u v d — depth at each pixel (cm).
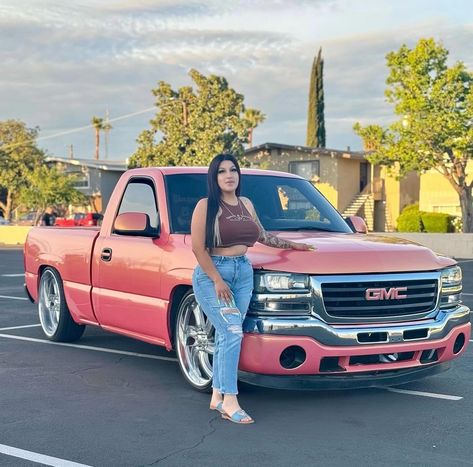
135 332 713
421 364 599
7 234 3981
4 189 5356
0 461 475
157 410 589
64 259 826
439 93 2822
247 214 554
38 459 479
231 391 553
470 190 3006
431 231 3284
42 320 902
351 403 610
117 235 743
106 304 746
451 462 473
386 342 575
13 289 1504
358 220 746
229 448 499
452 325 611
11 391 650
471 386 671
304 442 511
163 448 499
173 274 640
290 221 718
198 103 3728
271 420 561
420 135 2867
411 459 479
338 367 570
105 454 488
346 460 476
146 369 734
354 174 4075
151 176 725
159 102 3847
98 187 4788
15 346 855
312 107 6019
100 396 632
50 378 698
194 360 644
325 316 563
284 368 558
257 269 568
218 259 547
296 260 568
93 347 846
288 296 561
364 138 3072
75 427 545
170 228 672
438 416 574
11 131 5041
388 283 582
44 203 4272
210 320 560
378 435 527
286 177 780
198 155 3672
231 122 3728
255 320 558
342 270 568
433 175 3575
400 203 4156
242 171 768
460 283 637
